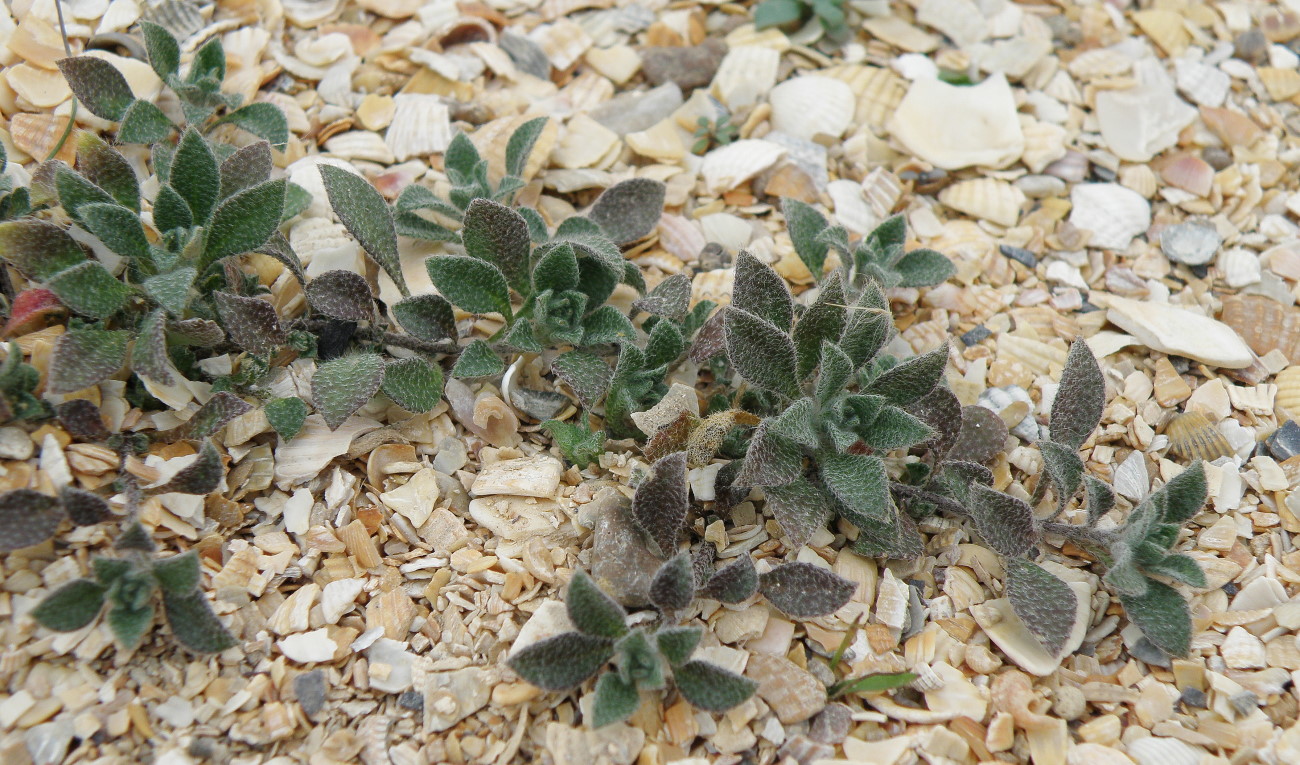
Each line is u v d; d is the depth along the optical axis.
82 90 0.30
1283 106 0.39
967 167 0.36
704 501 0.29
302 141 0.34
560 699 0.27
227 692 0.27
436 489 0.29
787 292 0.29
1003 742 0.27
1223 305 0.34
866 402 0.28
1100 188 0.36
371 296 0.30
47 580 0.27
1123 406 0.32
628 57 0.38
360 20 0.37
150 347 0.27
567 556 0.28
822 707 0.27
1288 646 0.28
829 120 0.37
